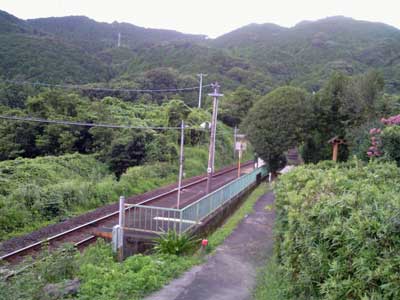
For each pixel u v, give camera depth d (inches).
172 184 836.6
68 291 197.6
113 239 333.7
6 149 847.1
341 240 116.1
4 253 364.2
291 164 749.3
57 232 443.2
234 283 228.7
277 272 221.9
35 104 918.4
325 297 118.4
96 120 943.0
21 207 499.2
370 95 559.5
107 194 649.0
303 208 158.1
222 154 1341.0
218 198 488.1
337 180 175.5
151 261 257.1
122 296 197.0
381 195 129.6
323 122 596.4
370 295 99.1
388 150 341.4
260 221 416.2
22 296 180.1
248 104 1684.3
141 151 922.7
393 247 98.4
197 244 340.5
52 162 726.5
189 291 212.8
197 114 1315.2
